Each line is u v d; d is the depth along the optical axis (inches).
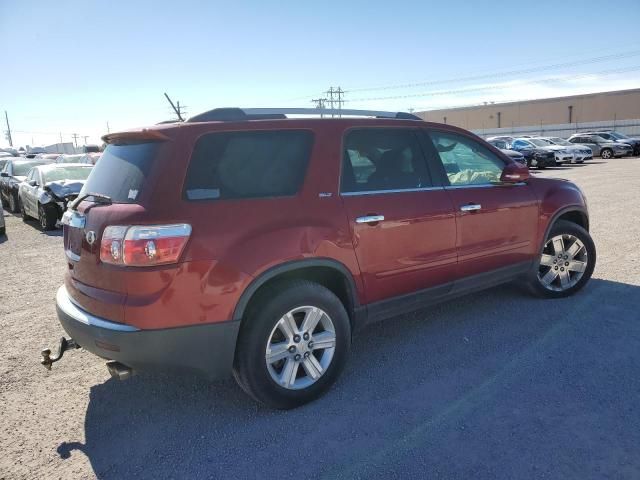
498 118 2910.9
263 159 125.0
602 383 130.6
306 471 102.7
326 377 130.0
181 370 114.7
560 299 195.2
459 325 174.6
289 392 124.3
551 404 122.1
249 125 124.4
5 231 431.8
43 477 104.0
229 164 120.0
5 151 1772.9
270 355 121.0
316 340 127.8
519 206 175.8
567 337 159.5
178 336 110.4
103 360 161.0
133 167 119.0
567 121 2632.9
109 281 111.9
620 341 154.9
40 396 138.1
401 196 144.9
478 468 100.6
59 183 442.3
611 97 2449.6
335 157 135.0
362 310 139.3
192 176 114.3
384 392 132.4
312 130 133.7
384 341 164.9
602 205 429.4
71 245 130.6
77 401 135.1
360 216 134.3
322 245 125.9
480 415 119.0
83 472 105.4
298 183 128.0
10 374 151.6
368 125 144.9
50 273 279.0
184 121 123.5
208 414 126.3
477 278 167.5
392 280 143.3
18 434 120.0
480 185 168.6
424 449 107.4
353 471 101.7
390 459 104.8
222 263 112.1
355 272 134.3
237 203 117.4
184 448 112.4
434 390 132.0
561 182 197.3
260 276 116.1
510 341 159.2
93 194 127.2
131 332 108.3
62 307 125.6
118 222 110.1
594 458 101.9
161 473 104.3
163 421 123.9
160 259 107.3
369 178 141.9
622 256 253.3
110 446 114.3
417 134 156.6
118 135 127.9
